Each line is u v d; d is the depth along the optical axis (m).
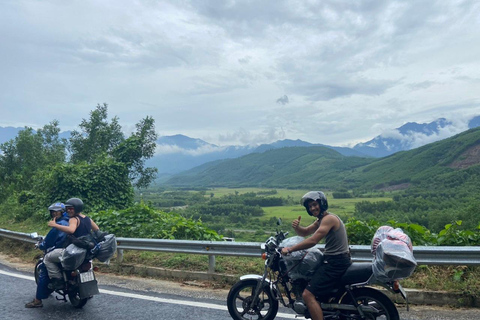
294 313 5.09
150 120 21.50
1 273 7.65
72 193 15.49
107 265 7.79
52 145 32.62
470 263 5.22
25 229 13.05
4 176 27.64
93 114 26.64
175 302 5.64
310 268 4.26
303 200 4.43
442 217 38.22
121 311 5.30
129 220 10.66
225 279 6.58
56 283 5.52
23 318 5.10
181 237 9.80
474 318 4.81
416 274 5.92
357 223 7.26
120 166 17.00
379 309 4.19
